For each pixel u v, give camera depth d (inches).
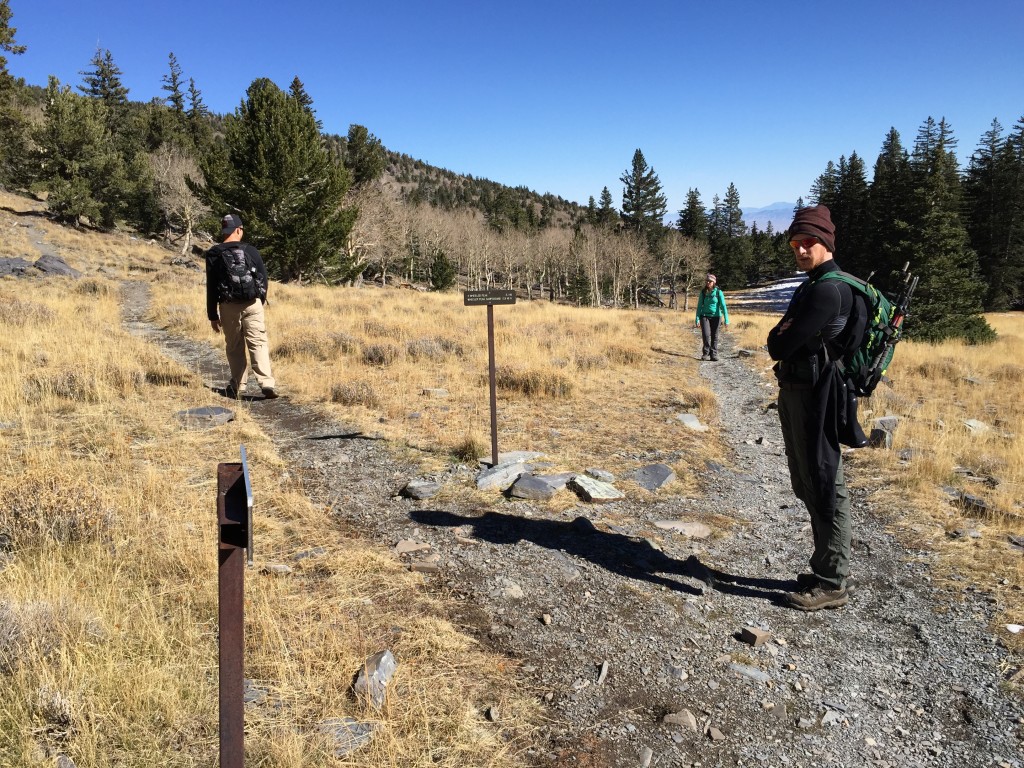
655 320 916.6
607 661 117.8
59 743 82.0
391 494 189.8
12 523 128.9
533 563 153.2
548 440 253.8
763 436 296.0
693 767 93.5
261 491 179.8
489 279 3666.3
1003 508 195.6
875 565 163.5
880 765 95.3
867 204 2440.9
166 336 458.6
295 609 120.7
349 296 855.7
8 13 1429.6
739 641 127.5
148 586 122.0
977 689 113.3
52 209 1494.8
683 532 178.5
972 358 550.9
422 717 96.0
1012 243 2165.4
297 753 83.4
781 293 3248.0
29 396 240.5
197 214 1723.7
